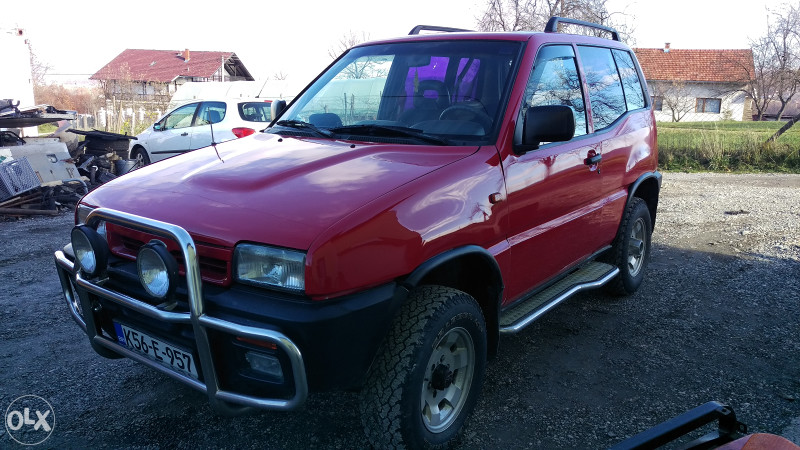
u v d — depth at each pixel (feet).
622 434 9.95
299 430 9.95
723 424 6.47
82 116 78.13
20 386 11.44
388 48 13.12
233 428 10.03
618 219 14.92
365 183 8.68
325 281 7.46
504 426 10.12
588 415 10.52
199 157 10.78
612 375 12.00
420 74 11.98
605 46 15.20
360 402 8.41
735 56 163.73
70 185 32.53
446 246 8.82
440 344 8.82
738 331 14.25
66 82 134.21
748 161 46.55
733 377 11.94
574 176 12.18
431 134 10.67
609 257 15.42
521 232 10.78
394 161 9.60
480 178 9.59
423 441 8.52
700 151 48.11
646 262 17.03
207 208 8.47
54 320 14.80
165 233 7.72
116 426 10.09
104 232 9.52
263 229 7.79
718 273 18.79
